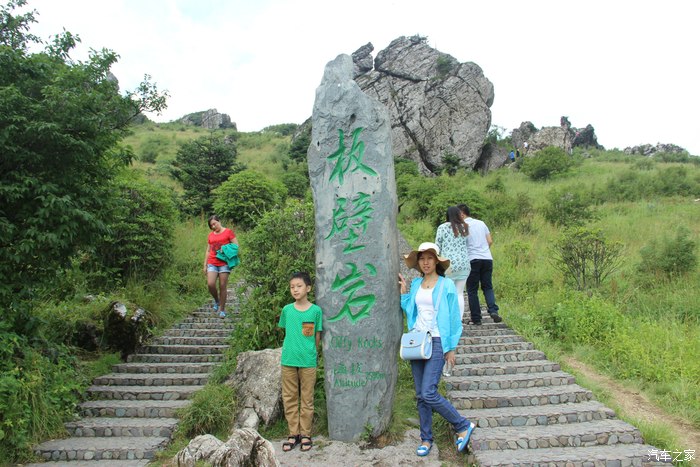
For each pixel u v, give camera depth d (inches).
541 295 333.1
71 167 211.6
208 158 680.4
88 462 175.0
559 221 549.3
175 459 149.4
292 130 1772.9
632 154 1362.0
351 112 192.1
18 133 192.1
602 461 162.4
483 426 187.2
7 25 226.5
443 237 258.5
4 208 202.1
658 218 556.1
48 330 249.6
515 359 246.2
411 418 198.7
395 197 194.2
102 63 227.5
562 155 953.5
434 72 1157.7
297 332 184.1
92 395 223.0
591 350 263.4
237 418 198.4
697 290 327.3
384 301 184.1
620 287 340.5
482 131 1126.4
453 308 173.9
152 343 280.2
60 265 221.3
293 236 250.5
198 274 405.1
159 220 360.8
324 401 205.8
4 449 173.5
